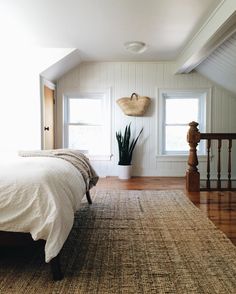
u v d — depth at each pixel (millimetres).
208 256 1849
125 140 4707
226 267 1702
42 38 3561
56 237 1468
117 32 3342
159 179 4684
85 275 1615
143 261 1786
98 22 3031
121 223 2512
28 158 2318
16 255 1880
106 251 1939
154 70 4832
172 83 4848
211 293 1435
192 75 4828
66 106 4980
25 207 1526
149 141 4910
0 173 1629
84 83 4844
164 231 2303
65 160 2416
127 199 3357
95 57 4531
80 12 2764
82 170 2506
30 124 4016
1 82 3955
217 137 3652
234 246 2000
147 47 3939
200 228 2359
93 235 2234
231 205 3061
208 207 2988
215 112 4852
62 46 3914
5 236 1575
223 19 2500
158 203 3162
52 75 4445
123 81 4840
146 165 4949
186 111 5027
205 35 3027
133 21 2990
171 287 1490
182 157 4918
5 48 3939
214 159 4914
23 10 2715
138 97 4770
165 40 3633
